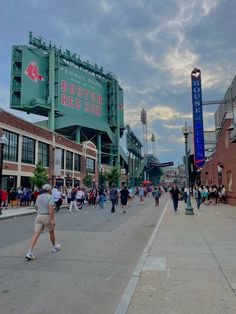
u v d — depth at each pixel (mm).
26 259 7805
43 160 40500
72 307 4746
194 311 4375
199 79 30781
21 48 66438
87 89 80938
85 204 32000
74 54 78125
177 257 7562
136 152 108688
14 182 33438
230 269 6457
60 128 71125
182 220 15289
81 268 6973
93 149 62094
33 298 5121
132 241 10414
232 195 25234
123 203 21484
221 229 12125
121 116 95250
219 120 36594
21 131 34594
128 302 4754
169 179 159000
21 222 17000
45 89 69438
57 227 13961
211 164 38219
